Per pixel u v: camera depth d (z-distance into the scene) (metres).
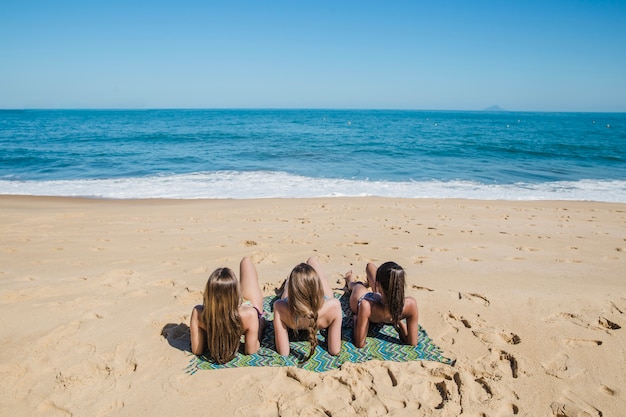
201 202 11.39
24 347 3.47
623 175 17.05
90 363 3.28
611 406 2.83
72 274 5.27
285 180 15.38
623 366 3.28
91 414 2.76
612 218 9.38
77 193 12.82
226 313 3.23
